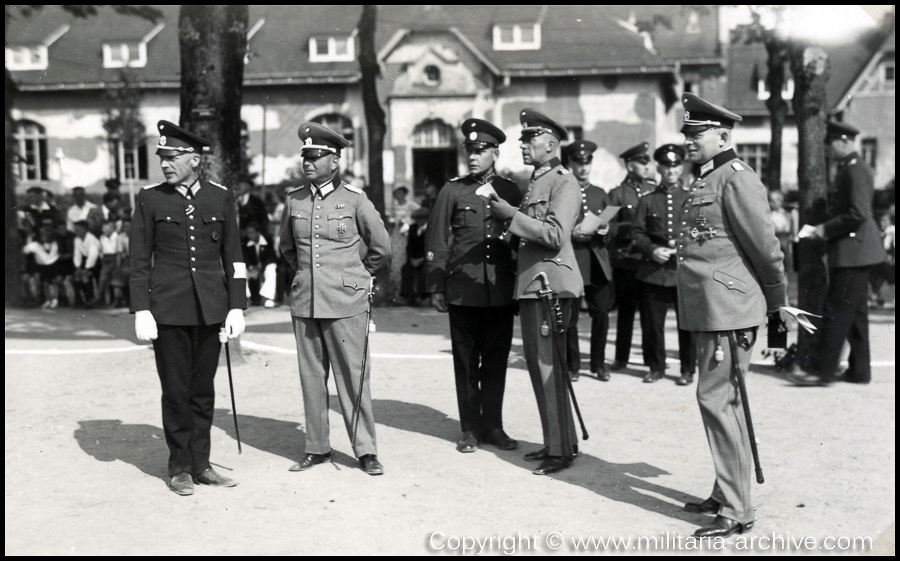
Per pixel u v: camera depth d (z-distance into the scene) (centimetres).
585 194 818
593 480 539
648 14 2494
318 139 554
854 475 542
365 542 441
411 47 2664
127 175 2522
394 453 599
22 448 607
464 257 606
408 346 998
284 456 593
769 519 471
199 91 885
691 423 669
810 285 855
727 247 459
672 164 813
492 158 618
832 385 789
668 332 1116
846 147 791
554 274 556
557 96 2672
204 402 532
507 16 2684
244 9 896
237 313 531
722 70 2839
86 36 2519
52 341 1029
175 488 517
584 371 870
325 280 554
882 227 1484
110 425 666
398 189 1603
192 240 520
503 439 612
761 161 2969
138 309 509
